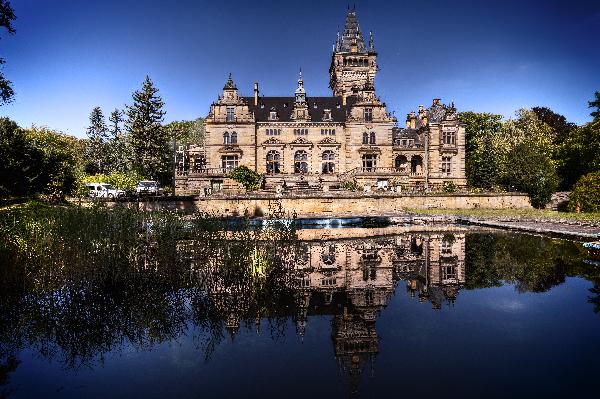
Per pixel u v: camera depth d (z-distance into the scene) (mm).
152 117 61438
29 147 36188
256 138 59844
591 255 19609
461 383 7211
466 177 66562
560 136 73750
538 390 6902
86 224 14570
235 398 6887
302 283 15047
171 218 16625
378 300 12820
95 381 7680
